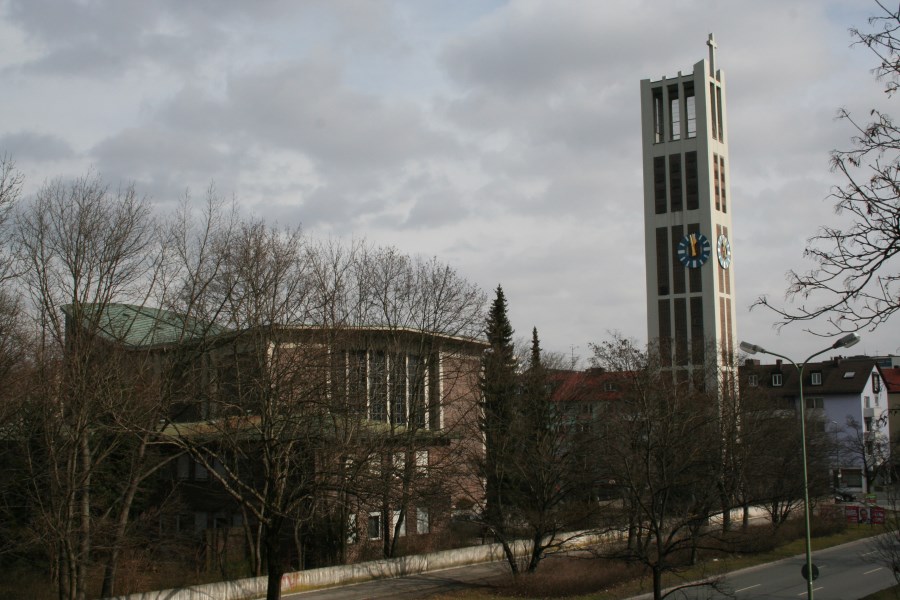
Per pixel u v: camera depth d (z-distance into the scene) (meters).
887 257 10.37
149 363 31.50
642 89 104.81
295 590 33.41
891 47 10.04
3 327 29.80
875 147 10.38
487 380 40.97
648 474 27.52
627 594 34.12
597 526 36.88
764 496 45.72
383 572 37.03
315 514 31.81
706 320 96.94
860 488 84.12
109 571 29.33
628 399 35.19
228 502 41.28
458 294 42.19
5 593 31.97
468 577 37.16
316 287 33.28
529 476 36.66
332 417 31.34
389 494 34.09
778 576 40.25
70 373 27.88
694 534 28.55
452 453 38.62
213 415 30.55
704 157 99.50
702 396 44.09
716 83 104.31
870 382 93.88
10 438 29.16
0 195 29.16
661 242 101.06
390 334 40.12
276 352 29.59
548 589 33.69
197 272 32.91
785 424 51.44
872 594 32.00
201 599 30.02
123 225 32.31
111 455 36.03
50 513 26.75
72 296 31.00
